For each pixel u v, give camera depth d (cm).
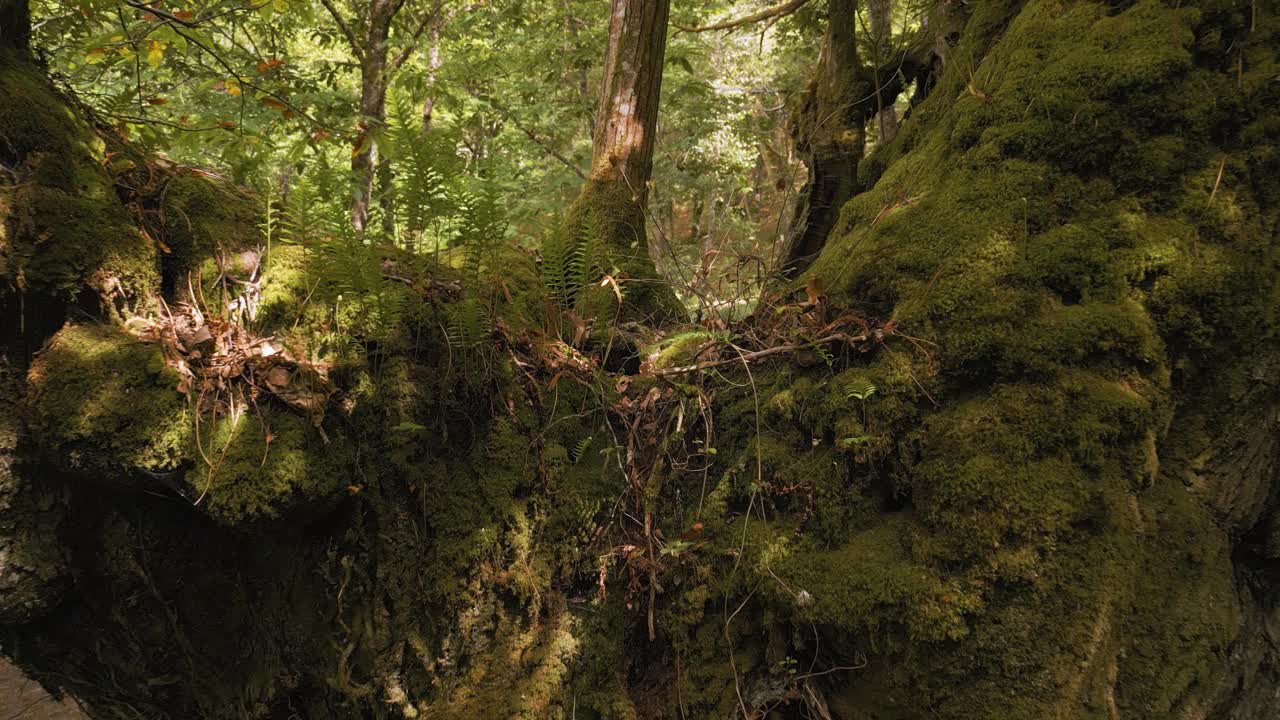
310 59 808
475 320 195
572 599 205
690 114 965
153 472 159
